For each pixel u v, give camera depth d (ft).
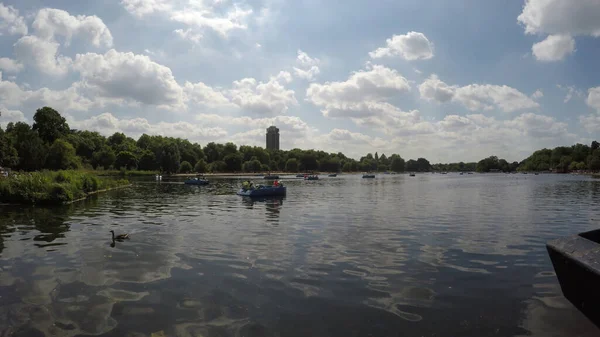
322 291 32.91
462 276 37.32
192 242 53.93
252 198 138.51
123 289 33.37
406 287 34.04
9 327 25.89
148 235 59.57
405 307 29.35
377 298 31.22
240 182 299.38
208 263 41.98
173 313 28.09
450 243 53.42
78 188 136.98
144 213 89.76
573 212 92.94
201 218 80.53
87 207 103.24
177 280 35.88
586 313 27.68
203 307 29.25
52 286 34.30
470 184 286.05
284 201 125.39
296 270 39.27
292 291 32.86
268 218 80.74
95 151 506.89
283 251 48.14
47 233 61.36
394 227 68.18
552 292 32.76
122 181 225.76
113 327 25.80
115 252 47.42
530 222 74.95
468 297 31.55
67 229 65.36
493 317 27.53
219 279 36.19
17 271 39.04
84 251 48.01
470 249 49.47
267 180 367.66
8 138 301.63
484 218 81.00
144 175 463.83
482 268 40.19
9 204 108.68
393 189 209.36
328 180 388.98
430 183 309.42
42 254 46.37
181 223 72.95
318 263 42.06
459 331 25.31
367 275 37.58
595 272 24.89
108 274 37.88
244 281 35.58
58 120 420.36
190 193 164.45
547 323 26.53
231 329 25.43
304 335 24.59
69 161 343.87
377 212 92.63
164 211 94.27
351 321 26.78
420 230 64.75
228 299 30.96
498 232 62.90
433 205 111.75
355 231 63.62
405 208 102.47
